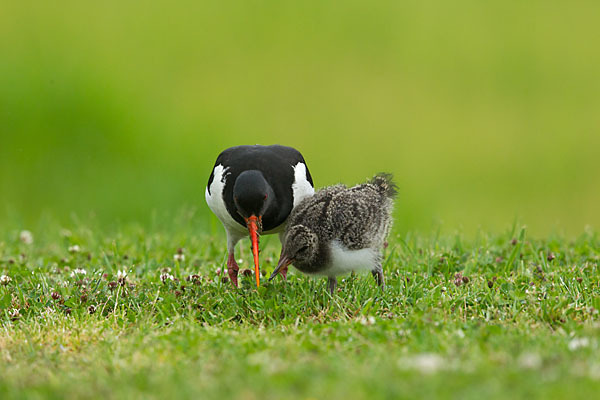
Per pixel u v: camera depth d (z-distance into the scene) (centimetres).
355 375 555
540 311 750
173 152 2083
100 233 1164
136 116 2209
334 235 834
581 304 763
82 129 2145
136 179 1956
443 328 690
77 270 925
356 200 859
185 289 865
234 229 920
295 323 745
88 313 779
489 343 639
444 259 956
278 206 884
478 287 838
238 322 794
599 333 655
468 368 567
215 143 2189
